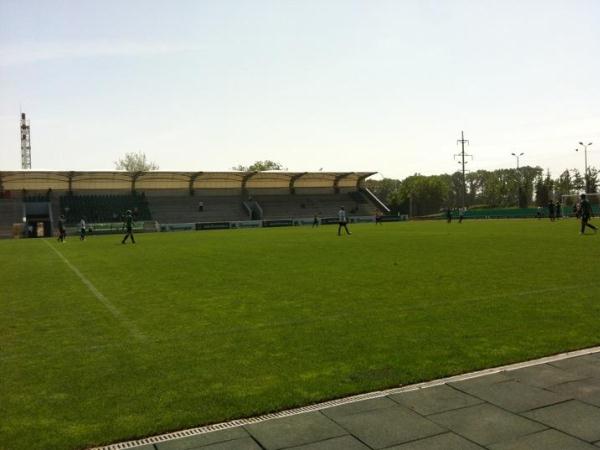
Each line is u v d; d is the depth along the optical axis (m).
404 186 111.06
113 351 6.96
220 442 4.16
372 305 9.59
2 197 64.94
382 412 4.66
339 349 6.71
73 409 4.92
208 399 5.07
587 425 4.32
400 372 5.70
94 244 34.75
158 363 6.35
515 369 5.71
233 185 76.38
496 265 15.14
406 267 15.41
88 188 68.62
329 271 15.02
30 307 10.46
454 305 9.35
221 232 50.94
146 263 19.30
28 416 4.78
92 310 9.98
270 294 11.18
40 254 26.28
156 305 10.30
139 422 4.56
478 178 141.00
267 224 67.06
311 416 4.62
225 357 6.52
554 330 7.35
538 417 4.50
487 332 7.35
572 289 10.65
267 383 5.48
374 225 58.72
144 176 65.62
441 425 4.37
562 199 77.94
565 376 5.47
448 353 6.37
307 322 8.34
